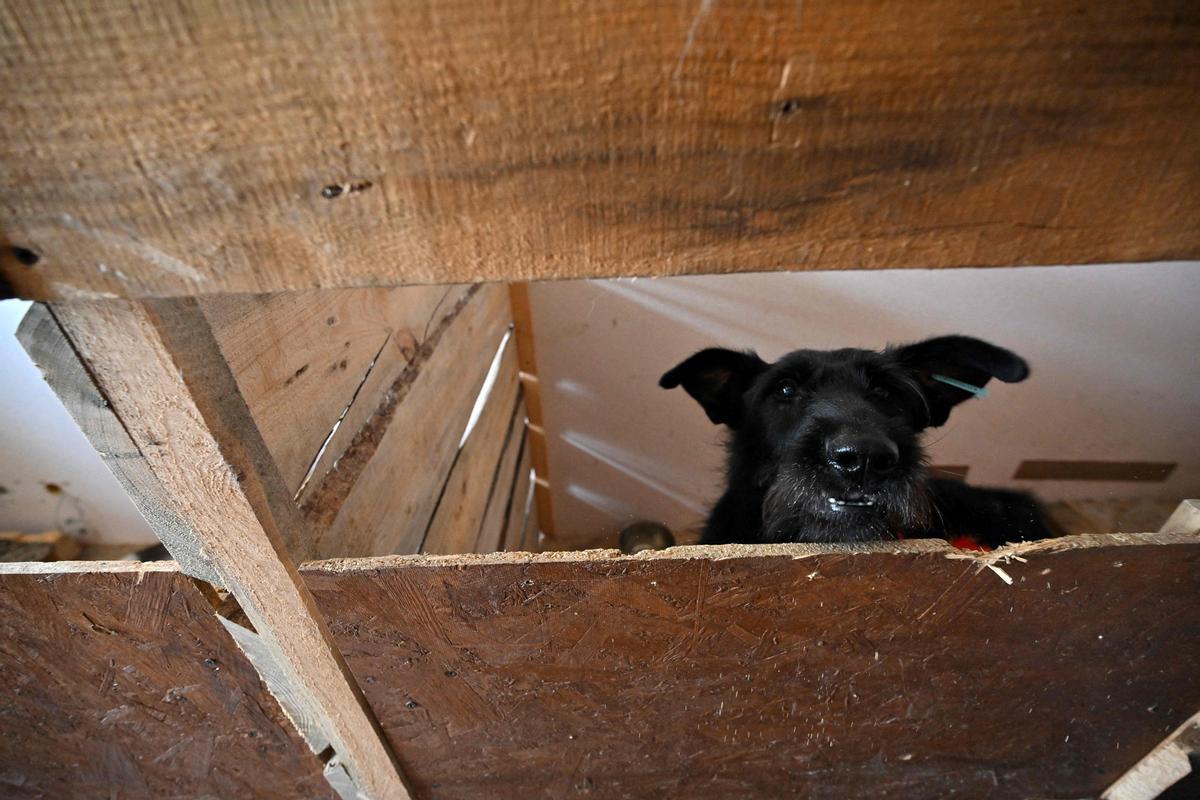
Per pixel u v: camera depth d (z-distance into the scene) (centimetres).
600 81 44
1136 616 91
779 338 256
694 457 299
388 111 45
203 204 50
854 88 43
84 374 67
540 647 98
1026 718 108
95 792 131
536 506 330
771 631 96
